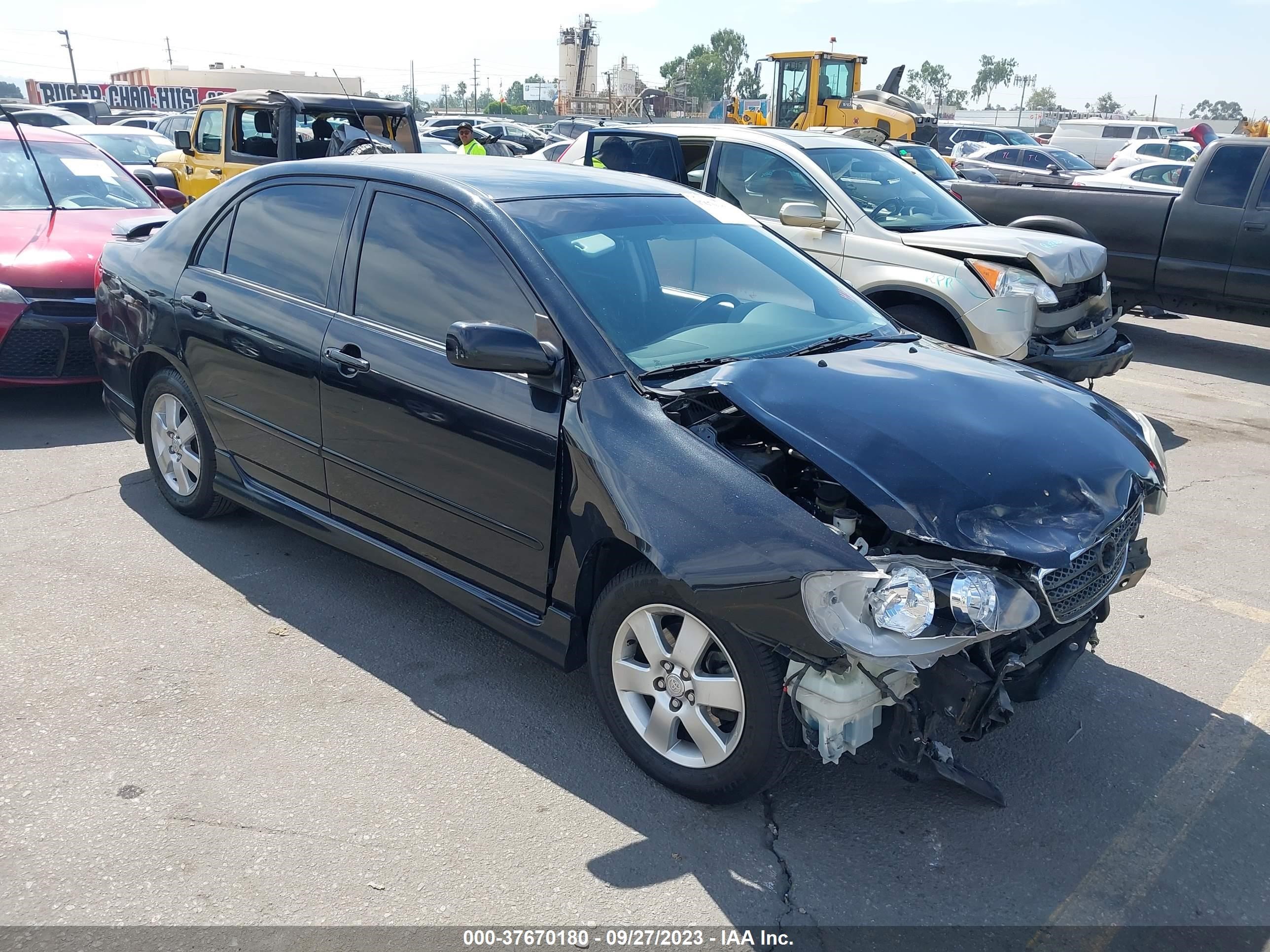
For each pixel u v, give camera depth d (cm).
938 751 287
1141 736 352
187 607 411
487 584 346
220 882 264
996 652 279
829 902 269
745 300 371
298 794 301
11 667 361
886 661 254
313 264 401
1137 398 823
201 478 469
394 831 288
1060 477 289
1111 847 296
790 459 314
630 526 290
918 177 786
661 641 303
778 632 266
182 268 458
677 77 10538
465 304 349
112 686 352
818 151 759
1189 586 475
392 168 389
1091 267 670
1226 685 388
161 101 3975
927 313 673
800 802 309
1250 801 319
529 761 323
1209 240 899
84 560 448
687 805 304
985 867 285
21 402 694
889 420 296
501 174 392
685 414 308
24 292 607
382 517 378
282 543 475
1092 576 290
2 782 299
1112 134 3588
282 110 1124
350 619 408
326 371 381
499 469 328
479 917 258
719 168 795
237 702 347
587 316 323
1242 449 687
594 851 283
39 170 737
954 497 272
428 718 343
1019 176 2097
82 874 264
